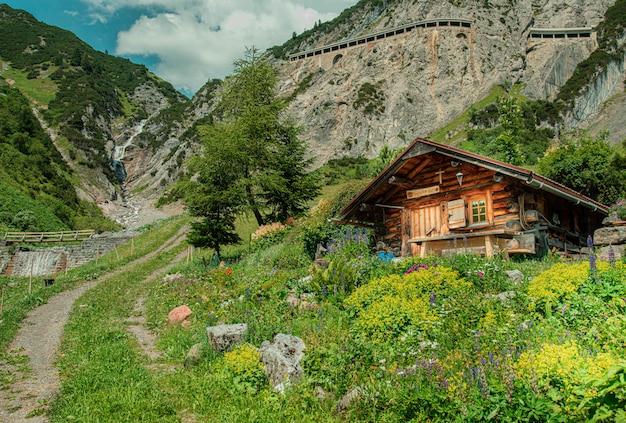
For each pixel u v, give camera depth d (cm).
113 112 14925
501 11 14138
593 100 11144
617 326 720
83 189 8900
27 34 18488
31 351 1184
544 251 1545
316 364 807
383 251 1962
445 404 600
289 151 3581
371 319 939
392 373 731
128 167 12950
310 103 13762
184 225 5188
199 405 780
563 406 519
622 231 1425
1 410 779
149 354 1133
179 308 1451
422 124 11919
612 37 12544
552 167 3117
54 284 2667
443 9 14412
